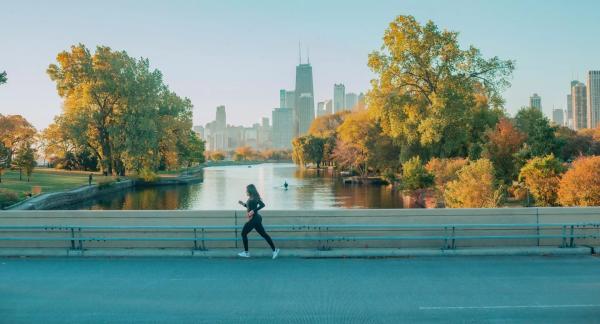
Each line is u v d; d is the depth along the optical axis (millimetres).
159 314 8703
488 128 54406
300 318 8492
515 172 49281
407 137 57812
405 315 8641
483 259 12812
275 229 13695
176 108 98875
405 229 13836
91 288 10273
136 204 62500
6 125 84062
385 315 8641
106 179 77000
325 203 60500
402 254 13047
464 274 11359
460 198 36625
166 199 68500
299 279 10938
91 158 103250
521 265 12180
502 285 10477
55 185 67812
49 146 86000
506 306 9133
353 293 9914
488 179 36219
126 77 82562
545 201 37625
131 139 80062
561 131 79312
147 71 86938
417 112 54125
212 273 11430
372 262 12508
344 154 99562
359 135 83312
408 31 52031
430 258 12898
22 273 11422
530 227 13914
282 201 63281
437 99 49781
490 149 51531
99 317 8562
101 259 12812
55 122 80625
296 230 13727
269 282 10703
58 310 8922
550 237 13625
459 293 9914
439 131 51906
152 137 81562
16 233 13617
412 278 11023
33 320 8414
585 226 13781
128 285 10484
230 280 10875
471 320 8406
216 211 13711
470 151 53656
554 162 37406
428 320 8398
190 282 10703
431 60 52469
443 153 56969
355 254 12969
